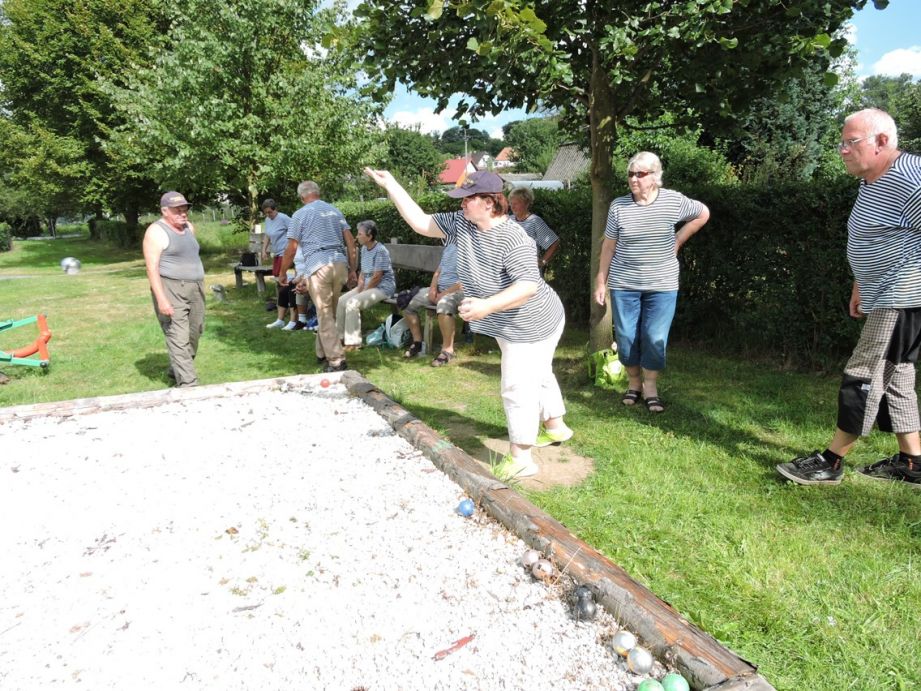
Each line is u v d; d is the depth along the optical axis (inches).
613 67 183.5
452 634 86.4
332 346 247.0
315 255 238.5
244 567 104.1
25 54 828.0
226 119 565.6
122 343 315.3
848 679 83.7
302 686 78.0
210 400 195.2
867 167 126.7
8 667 82.7
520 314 129.4
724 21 182.2
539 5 174.4
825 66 195.9
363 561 104.7
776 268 233.9
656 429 175.8
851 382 132.3
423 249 341.4
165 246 205.5
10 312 428.5
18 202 1888.5
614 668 78.8
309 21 604.4
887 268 127.0
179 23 624.1
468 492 125.3
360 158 620.7
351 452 150.1
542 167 2271.2
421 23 187.9
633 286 185.0
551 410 157.9
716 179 457.4
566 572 95.7
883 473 140.7
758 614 96.3
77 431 169.2
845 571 106.3
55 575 103.1
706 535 118.3
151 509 124.5
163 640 87.2
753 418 182.5
